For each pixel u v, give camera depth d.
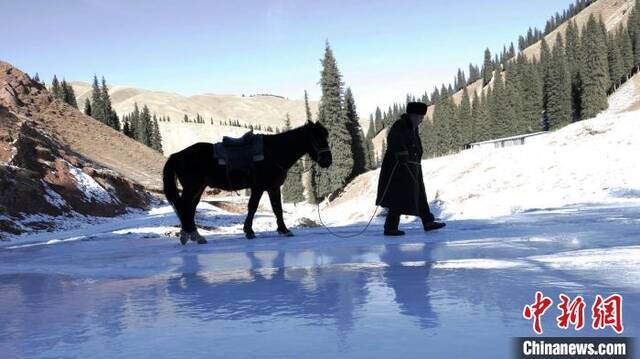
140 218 26.88
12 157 25.33
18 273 5.13
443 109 125.50
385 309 2.62
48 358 2.03
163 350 2.07
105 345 2.19
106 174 33.06
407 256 4.75
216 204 41.09
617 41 134.25
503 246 5.07
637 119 32.09
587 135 32.78
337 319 2.46
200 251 6.60
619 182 22.00
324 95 59.56
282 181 8.27
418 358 1.80
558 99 102.31
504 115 111.31
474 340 1.99
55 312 2.99
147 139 111.50
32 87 58.59
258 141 8.11
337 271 4.08
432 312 2.50
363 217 31.55
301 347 2.01
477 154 39.06
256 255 5.62
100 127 61.59
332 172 58.34
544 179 25.88
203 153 8.12
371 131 196.88
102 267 5.27
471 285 3.15
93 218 25.92
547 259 4.05
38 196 22.98
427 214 7.46
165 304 3.09
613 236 5.43
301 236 8.10
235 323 2.48
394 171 7.11
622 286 2.90
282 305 2.86
